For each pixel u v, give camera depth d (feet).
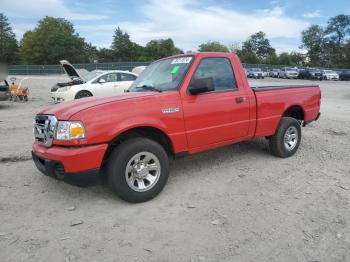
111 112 12.94
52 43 300.81
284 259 10.09
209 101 15.53
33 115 36.83
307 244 10.81
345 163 18.76
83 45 317.42
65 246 10.84
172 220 12.41
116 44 322.34
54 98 44.47
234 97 16.55
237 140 17.19
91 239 11.24
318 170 17.60
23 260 10.14
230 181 16.14
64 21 319.68
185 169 17.87
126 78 46.16
